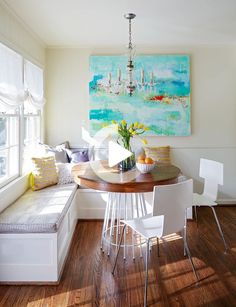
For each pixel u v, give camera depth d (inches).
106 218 116.0
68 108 160.4
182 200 80.4
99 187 89.7
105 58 155.9
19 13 108.8
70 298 79.1
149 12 109.7
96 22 120.3
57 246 87.3
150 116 158.4
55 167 135.5
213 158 163.8
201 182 163.9
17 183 112.3
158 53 159.0
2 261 87.4
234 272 91.8
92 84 156.6
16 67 109.5
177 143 162.9
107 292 81.7
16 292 82.5
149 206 135.4
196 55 159.8
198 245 112.0
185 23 122.5
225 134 163.0
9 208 99.7
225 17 115.8
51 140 161.3
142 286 84.6
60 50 158.2
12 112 113.3
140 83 157.0
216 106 161.9
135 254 105.1
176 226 81.1
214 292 81.3
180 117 158.9
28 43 127.2
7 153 110.8
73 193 125.0
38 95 140.9
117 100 157.3
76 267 95.8
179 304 76.0
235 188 164.6
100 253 106.0
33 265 87.0
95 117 157.9
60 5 102.3
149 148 157.3
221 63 160.1
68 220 109.8
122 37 142.3
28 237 86.2
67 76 159.3
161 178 93.6
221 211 154.5
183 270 93.3
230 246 111.0
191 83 160.9
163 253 105.5
